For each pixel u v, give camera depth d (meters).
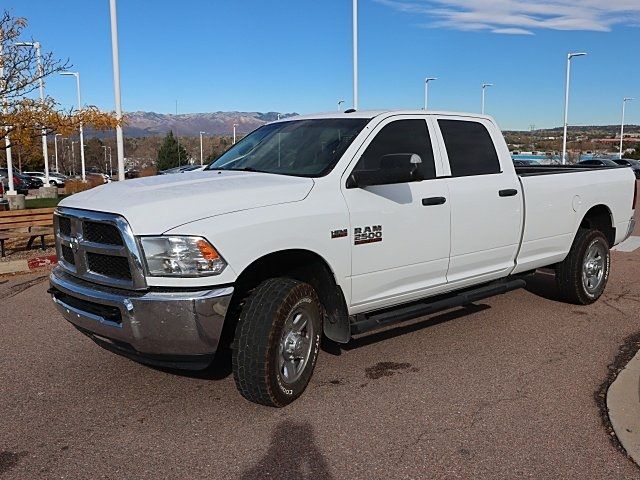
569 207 6.70
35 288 8.27
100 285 4.20
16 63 13.88
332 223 4.52
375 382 4.86
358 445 3.85
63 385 4.83
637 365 5.11
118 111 16.78
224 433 4.02
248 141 5.85
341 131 5.14
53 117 14.05
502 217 5.91
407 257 5.10
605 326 6.35
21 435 4.02
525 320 6.56
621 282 8.41
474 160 5.81
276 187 4.42
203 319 3.87
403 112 5.42
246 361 4.16
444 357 5.43
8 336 6.08
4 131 14.13
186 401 4.52
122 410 4.38
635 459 3.65
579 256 6.89
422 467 3.59
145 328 3.90
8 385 4.83
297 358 4.45
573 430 4.03
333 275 4.60
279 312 4.16
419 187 5.20
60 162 96.19
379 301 5.02
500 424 4.12
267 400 4.25
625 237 7.79
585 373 5.04
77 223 4.29
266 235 4.13
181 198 4.12
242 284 4.36
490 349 5.64
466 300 5.71
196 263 3.87
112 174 82.50
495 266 6.05
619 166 7.86
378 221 4.83
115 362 5.32
